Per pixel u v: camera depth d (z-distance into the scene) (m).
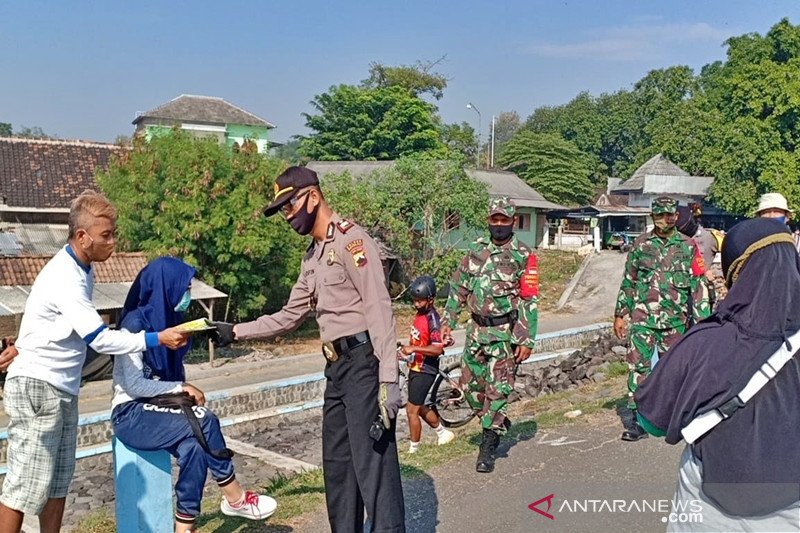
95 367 17.06
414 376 6.86
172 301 4.05
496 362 5.72
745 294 2.52
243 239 19.62
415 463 5.91
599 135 74.75
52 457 3.92
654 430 2.64
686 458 2.61
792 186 42.97
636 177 54.16
